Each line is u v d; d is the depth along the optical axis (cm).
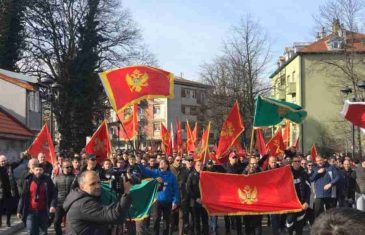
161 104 9388
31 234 1144
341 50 4500
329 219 200
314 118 5341
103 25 4534
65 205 570
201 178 1391
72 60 4453
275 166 1441
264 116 1564
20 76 3653
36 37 4447
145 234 1224
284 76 6053
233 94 4828
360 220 197
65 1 4444
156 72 1280
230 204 1384
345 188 1547
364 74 4488
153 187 1234
